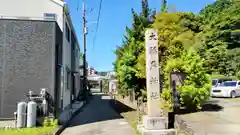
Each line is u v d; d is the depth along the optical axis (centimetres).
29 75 1407
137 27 1869
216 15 3891
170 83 1406
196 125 1030
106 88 6169
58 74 1677
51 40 1442
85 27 3061
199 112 1348
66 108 2034
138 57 1770
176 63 1408
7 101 1378
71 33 2541
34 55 1421
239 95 2270
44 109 1362
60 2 1884
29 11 1864
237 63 3216
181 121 1063
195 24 2586
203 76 1397
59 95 1695
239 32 3488
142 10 1911
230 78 2836
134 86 1827
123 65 1822
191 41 2072
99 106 2491
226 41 3525
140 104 1586
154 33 1119
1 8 1847
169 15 1909
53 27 1454
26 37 1426
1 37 1409
